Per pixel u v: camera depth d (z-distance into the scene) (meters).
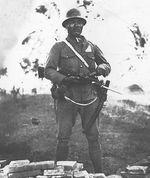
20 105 8.74
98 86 5.12
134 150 6.83
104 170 6.09
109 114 8.46
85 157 6.60
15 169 4.53
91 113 5.11
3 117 8.22
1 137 7.41
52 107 8.66
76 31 5.12
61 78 4.95
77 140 7.27
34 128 7.77
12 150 6.98
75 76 5.02
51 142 7.18
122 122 8.13
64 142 5.04
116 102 9.06
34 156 6.71
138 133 7.62
